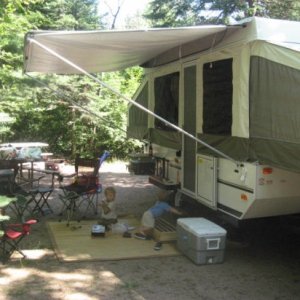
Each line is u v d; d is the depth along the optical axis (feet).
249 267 15.78
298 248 17.98
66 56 18.65
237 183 16.02
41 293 13.32
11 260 16.03
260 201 14.98
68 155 46.52
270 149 14.12
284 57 13.73
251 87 15.16
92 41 15.89
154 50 20.30
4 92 36.11
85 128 45.75
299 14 38.83
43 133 46.16
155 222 19.51
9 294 13.20
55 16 46.60
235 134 16.05
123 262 16.03
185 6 40.81
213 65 17.71
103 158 22.90
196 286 14.02
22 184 23.80
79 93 43.96
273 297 13.32
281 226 16.99
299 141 12.81
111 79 45.50
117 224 19.44
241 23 15.16
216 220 19.38
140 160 25.18
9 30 29.32
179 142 21.13
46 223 20.62
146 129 26.04
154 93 24.73
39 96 43.09
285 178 15.06
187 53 19.80
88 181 21.61
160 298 13.10
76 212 22.99
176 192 21.63
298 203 15.61
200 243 15.67
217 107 17.44
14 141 45.34
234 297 13.26
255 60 14.94
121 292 13.48
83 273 14.94
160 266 15.69
